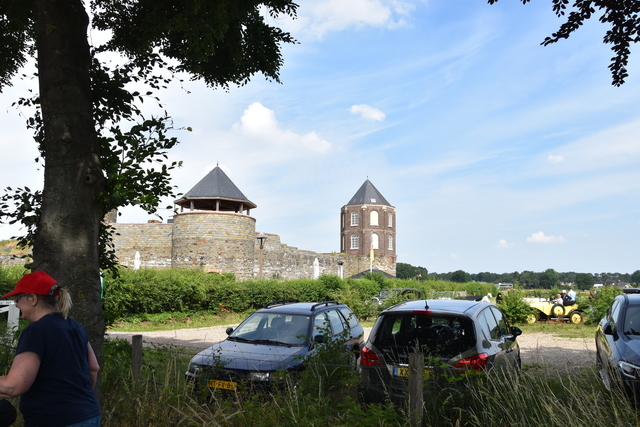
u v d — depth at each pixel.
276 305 9.77
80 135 5.38
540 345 14.60
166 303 21.86
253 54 9.18
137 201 5.48
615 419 4.99
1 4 7.24
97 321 5.23
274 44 9.22
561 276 114.81
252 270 40.88
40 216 5.79
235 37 8.54
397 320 6.59
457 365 5.88
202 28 6.60
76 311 5.05
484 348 6.10
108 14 8.16
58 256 5.08
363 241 88.56
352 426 4.72
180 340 15.30
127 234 43.88
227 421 5.08
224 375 7.02
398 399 6.04
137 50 8.27
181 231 38.72
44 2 5.51
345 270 66.06
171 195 5.92
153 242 43.88
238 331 8.82
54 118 5.32
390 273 72.06
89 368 3.24
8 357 6.75
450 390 5.24
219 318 23.56
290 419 4.83
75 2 5.63
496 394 5.11
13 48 8.33
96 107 6.76
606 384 5.91
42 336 2.90
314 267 48.97
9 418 2.87
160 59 7.43
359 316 24.69
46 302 3.06
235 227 38.97
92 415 3.03
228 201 46.31
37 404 2.88
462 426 5.11
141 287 20.75
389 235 90.56
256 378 6.91
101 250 6.95
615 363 6.48
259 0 8.09
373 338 6.58
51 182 5.23
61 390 2.92
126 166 5.66
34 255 5.25
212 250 38.16
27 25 7.84
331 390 6.09
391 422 4.87
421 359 4.99
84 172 5.32
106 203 5.44
